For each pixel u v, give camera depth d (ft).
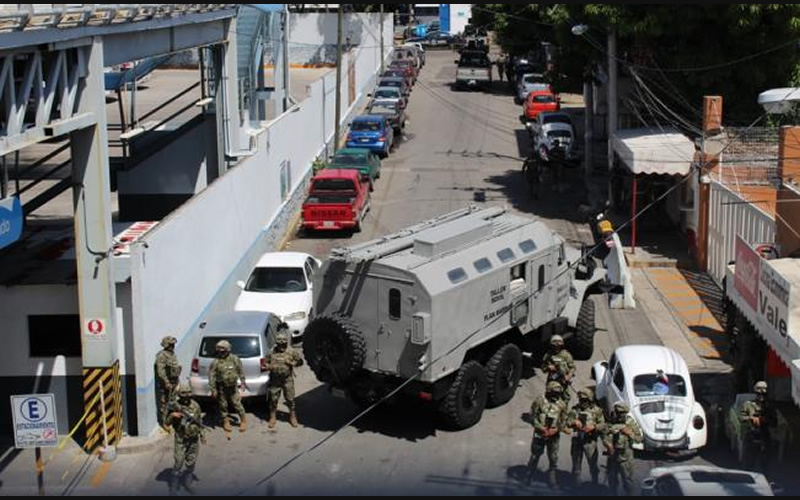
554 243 65.10
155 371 56.80
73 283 56.03
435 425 58.34
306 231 104.37
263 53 128.16
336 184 103.30
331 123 145.28
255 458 53.42
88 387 54.44
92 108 52.85
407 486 48.80
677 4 100.27
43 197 66.69
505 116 180.96
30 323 56.65
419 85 221.25
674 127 106.93
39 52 46.68
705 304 81.82
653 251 96.27
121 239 66.44
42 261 61.72
